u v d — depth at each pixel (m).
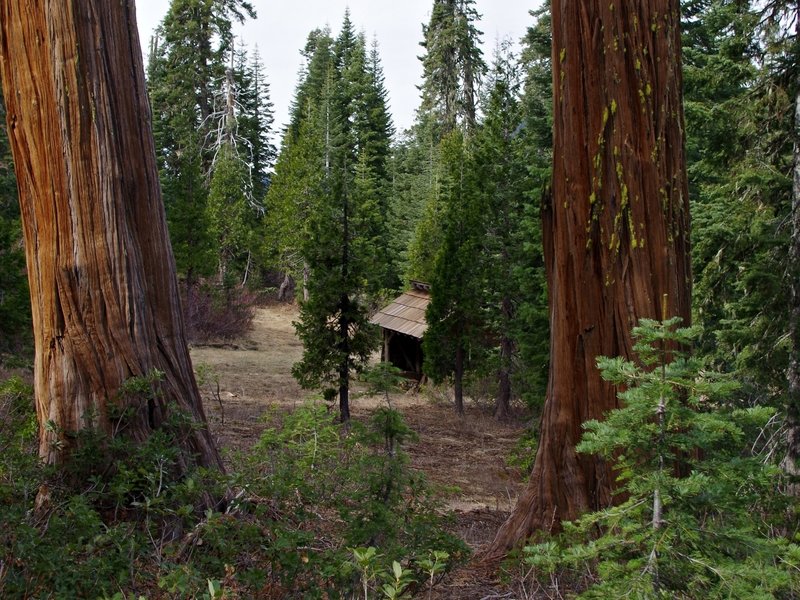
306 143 43.75
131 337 6.89
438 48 40.59
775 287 11.09
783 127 12.04
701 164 13.80
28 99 6.71
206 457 7.25
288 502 6.20
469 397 24.91
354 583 4.63
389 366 5.59
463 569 6.52
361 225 17.94
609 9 6.35
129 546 4.78
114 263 6.85
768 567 3.30
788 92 11.57
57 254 6.74
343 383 17.67
